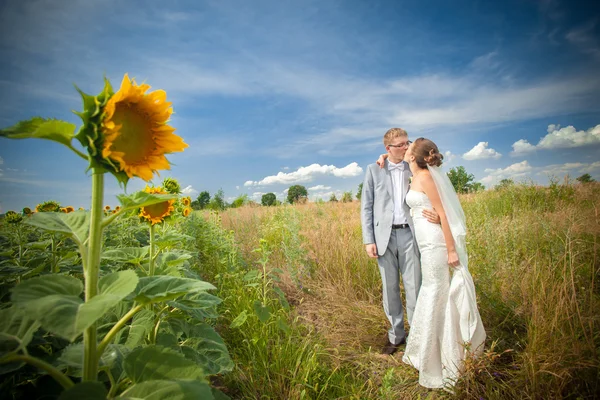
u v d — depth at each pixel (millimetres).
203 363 1688
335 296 4277
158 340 1677
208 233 5520
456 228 2818
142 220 1949
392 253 3350
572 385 2199
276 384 2426
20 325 1026
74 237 989
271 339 2953
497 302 3268
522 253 4219
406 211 3258
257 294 3484
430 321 2676
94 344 987
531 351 2426
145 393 908
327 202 12922
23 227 2965
